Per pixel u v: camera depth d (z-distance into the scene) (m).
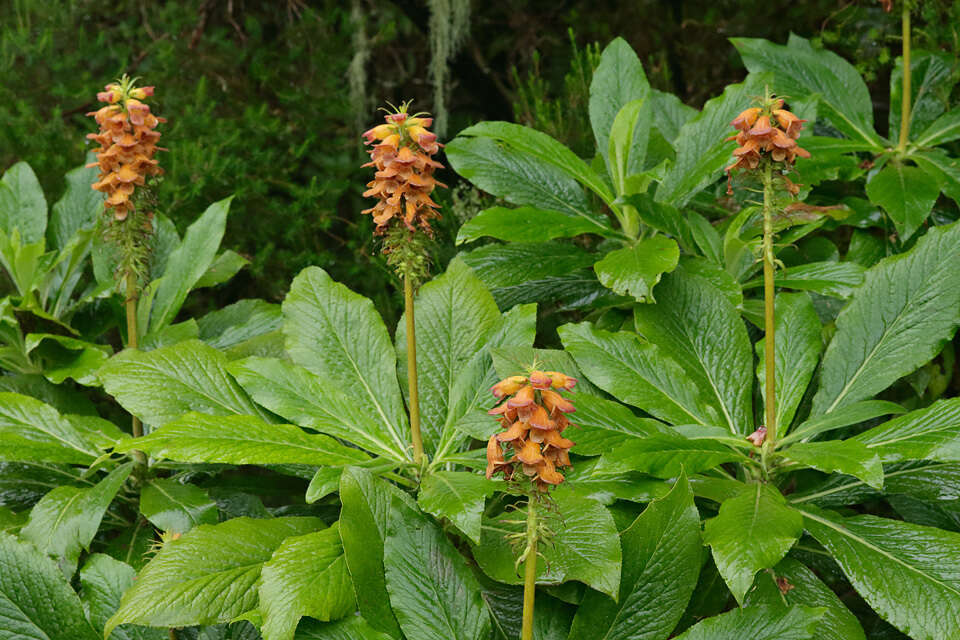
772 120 2.06
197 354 2.24
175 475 2.35
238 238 3.02
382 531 2.03
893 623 1.98
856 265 2.27
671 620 2.02
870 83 2.97
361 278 3.03
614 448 2.07
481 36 4.11
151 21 3.58
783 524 2.00
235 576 2.02
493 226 2.29
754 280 2.37
